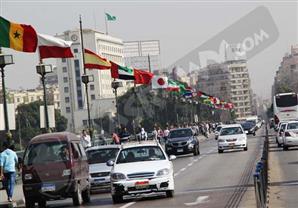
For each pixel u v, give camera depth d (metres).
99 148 44.97
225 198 33.00
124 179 35.06
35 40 51.03
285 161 57.66
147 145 37.94
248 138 140.38
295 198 30.48
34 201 36.75
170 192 35.78
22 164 36.81
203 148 106.00
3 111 47.31
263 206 22.67
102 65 78.69
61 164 36.44
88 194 38.78
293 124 78.75
